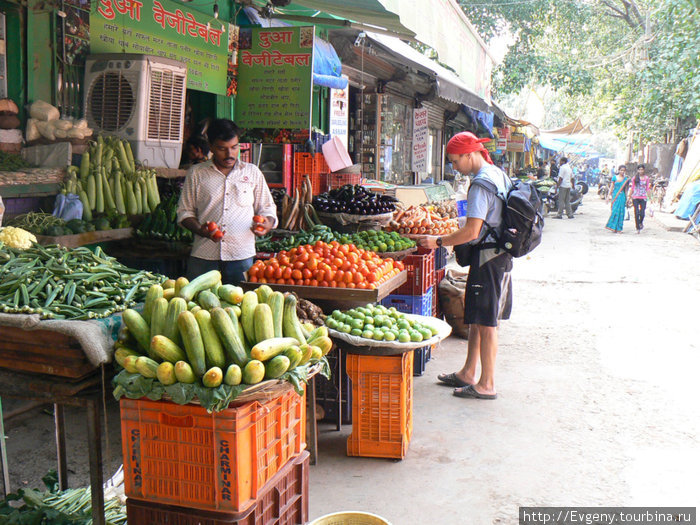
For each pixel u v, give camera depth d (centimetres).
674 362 631
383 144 1234
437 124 1770
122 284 309
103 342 265
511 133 2638
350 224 651
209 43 635
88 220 517
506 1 2384
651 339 710
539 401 529
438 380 582
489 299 521
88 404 271
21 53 502
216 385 243
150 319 271
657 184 2495
